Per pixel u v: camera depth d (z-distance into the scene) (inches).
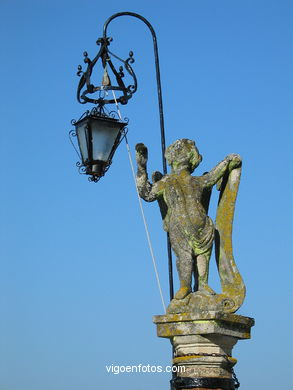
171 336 623.5
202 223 629.9
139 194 642.8
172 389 623.8
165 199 642.2
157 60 721.0
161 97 719.1
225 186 645.9
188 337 616.1
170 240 636.1
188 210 631.8
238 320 621.0
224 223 641.6
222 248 637.9
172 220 634.8
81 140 673.6
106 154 667.4
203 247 629.0
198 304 618.2
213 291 625.9
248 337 631.8
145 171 644.1
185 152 647.8
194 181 640.4
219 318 609.6
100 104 674.8
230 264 633.6
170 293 675.4
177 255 630.5
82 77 681.6
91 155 665.6
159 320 625.6
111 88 674.8
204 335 613.9
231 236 639.1
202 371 613.9
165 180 644.1
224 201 644.7
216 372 615.5
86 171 673.6
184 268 627.5
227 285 631.8
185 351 619.5
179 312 620.4
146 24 717.3
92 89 673.0
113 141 668.7
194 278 636.7
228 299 621.0
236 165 643.5
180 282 628.1
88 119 664.4
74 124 680.4
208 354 613.9
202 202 646.5
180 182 639.8
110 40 688.4
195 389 610.9
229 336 621.3
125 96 678.5
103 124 666.2
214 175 641.6
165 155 657.6
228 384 619.5
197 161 650.2
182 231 629.3
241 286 628.1
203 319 610.5
